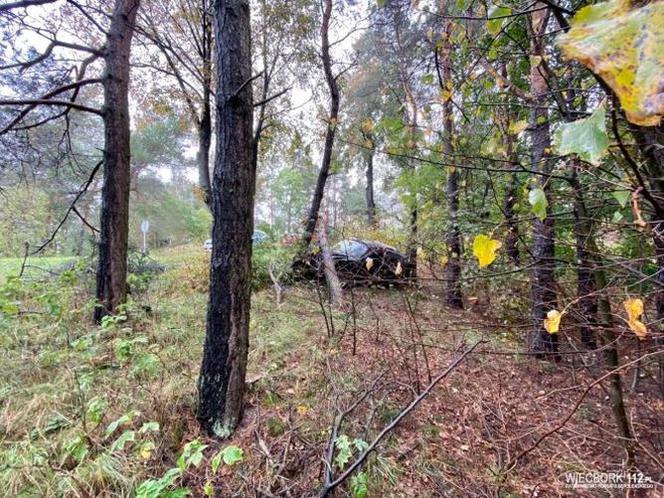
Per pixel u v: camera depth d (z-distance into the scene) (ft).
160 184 53.47
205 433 7.23
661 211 2.56
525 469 6.93
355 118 27.78
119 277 12.94
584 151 1.67
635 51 1.06
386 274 17.39
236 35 7.19
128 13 13.29
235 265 7.34
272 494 5.65
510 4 4.43
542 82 6.77
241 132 7.28
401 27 15.38
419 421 8.15
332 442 5.99
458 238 10.86
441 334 12.69
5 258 25.08
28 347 10.12
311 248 19.95
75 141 35.24
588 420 8.09
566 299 5.88
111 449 5.60
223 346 7.34
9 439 6.70
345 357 10.84
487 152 5.98
